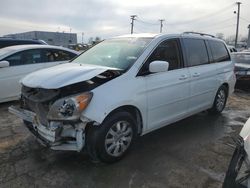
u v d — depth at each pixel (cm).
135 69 380
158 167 360
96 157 349
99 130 337
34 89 355
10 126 506
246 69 925
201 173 347
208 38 551
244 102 770
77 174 339
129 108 377
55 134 318
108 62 410
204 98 528
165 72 422
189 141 450
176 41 461
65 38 4834
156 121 417
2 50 680
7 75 638
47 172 342
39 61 698
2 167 352
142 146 425
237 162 227
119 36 497
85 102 317
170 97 431
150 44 415
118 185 318
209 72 525
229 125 541
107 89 340
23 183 319
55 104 319
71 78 334
